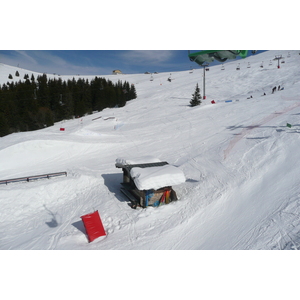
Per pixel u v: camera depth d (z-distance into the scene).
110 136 23.98
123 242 8.41
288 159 12.33
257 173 11.97
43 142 19.06
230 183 11.67
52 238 8.88
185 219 9.55
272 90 38.44
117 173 15.16
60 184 12.48
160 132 25.17
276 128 17.94
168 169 10.75
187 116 31.36
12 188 11.74
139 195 10.83
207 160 15.29
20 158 17.89
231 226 8.61
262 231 7.86
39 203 11.56
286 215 8.27
